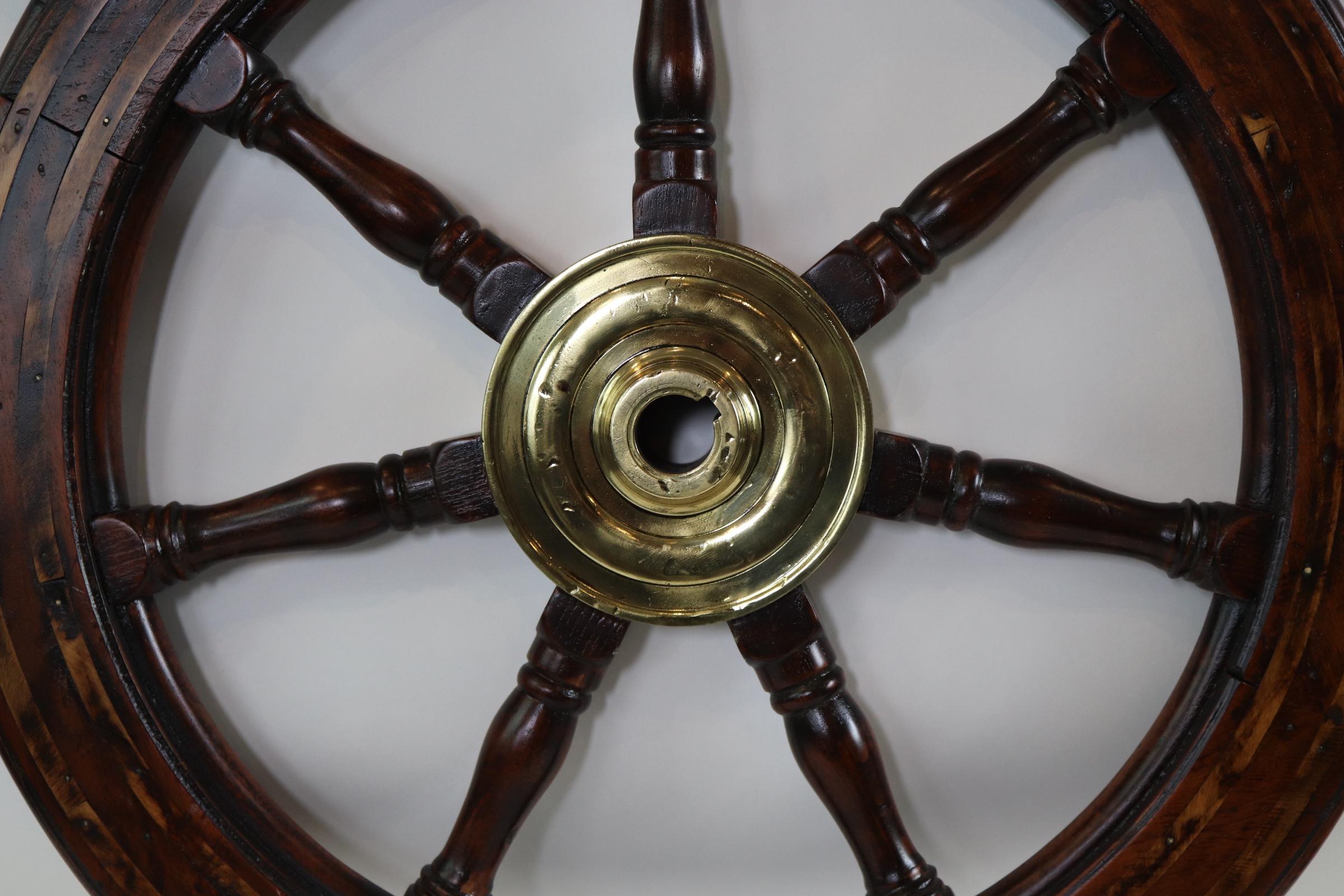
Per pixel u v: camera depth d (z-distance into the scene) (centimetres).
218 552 93
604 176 98
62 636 91
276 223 98
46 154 90
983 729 100
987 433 99
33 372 90
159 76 89
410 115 97
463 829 94
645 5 92
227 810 93
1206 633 95
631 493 92
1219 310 98
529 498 93
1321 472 90
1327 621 91
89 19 90
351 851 100
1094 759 100
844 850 101
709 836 101
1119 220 98
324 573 100
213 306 98
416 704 100
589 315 92
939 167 94
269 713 100
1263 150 90
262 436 99
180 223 98
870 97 97
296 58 97
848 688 100
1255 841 92
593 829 101
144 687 92
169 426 98
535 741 94
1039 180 98
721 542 93
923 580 100
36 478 91
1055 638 100
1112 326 98
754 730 100
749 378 92
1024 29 97
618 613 93
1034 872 94
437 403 99
